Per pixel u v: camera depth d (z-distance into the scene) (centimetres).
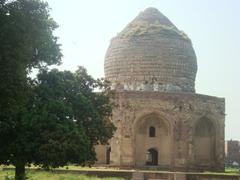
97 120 4369
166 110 6962
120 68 7600
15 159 3747
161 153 7012
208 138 7350
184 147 6944
